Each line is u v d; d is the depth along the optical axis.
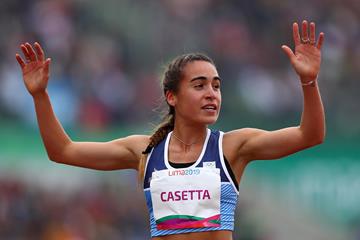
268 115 49.59
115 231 40.44
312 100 16.06
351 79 52.28
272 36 56.88
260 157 16.53
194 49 54.25
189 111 16.53
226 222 16.17
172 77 16.81
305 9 58.38
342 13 58.59
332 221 42.56
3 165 40.16
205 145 16.52
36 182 40.31
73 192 40.50
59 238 39.00
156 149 16.66
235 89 51.81
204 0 56.62
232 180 16.31
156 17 54.81
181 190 16.19
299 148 16.25
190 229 16.08
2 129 40.75
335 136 44.06
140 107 48.72
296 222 42.31
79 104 47.03
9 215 38.97
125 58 52.09
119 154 17.08
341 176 43.09
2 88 45.66
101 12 53.62
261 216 42.00
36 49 17.03
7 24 50.84
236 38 55.44
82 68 49.06
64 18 51.97
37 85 16.97
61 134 17.11
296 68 16.03
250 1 57.69
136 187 41.47
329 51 54.38
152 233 16.44
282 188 42.66
